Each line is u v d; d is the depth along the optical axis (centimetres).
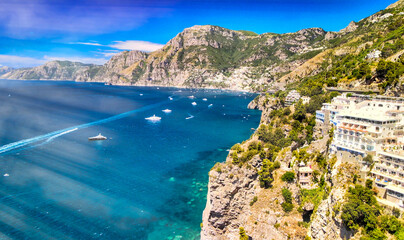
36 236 10725
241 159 11919
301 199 10762
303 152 13038
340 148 10400
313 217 9800
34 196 13525
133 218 12556
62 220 11894
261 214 10150
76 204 13238
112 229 11662
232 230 10706
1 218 11588
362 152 9438
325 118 15200
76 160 18712
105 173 17025
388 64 16775
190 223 12419
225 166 11400
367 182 8838
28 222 11506
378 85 16788
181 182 16350
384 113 10906
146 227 11975
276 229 9656
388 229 7419
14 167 16575
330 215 8838
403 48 19312
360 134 9950
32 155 18775
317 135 15800
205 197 14675
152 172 17650
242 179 11081
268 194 10569
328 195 9750
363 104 12988
